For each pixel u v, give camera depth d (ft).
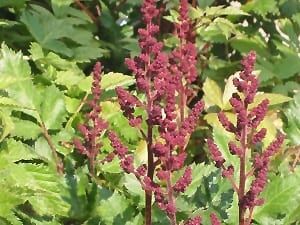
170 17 3.02
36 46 2.76
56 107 2.50
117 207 2.26
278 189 2.37
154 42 2.02
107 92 2.66
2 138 2.08
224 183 2.34
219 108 2.92
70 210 2.23
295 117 2.77
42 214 2.15
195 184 2.36
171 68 2.49
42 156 2.41
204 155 2.87
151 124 1.95
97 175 2.43
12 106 2.18
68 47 3.00
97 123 2.31
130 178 2.34
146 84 1.98
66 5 3.01
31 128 2.41
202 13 3.02
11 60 2.47
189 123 1.91
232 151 1.97
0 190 2.03
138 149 2.52
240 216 1.98
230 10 3.01
